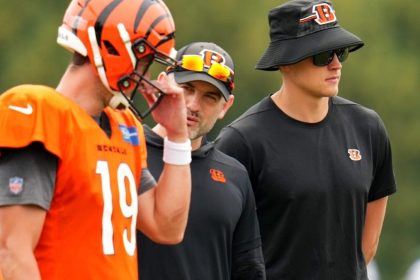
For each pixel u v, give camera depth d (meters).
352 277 20.36
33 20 82.44
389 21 87.75
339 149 20.45
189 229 18.59
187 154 16.47
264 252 20.17
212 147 19.22
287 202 20.08
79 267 15.24
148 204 16.41
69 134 15.20
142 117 15.95
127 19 15.53
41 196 14.97
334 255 20.22
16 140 14.93
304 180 20.09
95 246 15.32
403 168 82.31
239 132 20.27
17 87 15.29
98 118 15.66
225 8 81.94
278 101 20.55
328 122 20.56
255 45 80.19
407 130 82.62
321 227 20.12
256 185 20.19
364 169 20.56
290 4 20.41
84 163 15.27
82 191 15.26
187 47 19.03
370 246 21.44
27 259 14.91
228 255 19.00
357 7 84.88
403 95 82.94
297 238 20.09
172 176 16.41
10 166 14.97
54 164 15.12
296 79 20.33
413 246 79.62
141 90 16.03
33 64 77.81
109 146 15.60
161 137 18.91
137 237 18.41
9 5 82.31
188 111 18.72
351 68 82.00
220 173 19.09
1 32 81.06
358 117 20.84
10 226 14.92
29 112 15.05
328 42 20.16
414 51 88.12
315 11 20.33
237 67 79.25
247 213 19.28
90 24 15.48
